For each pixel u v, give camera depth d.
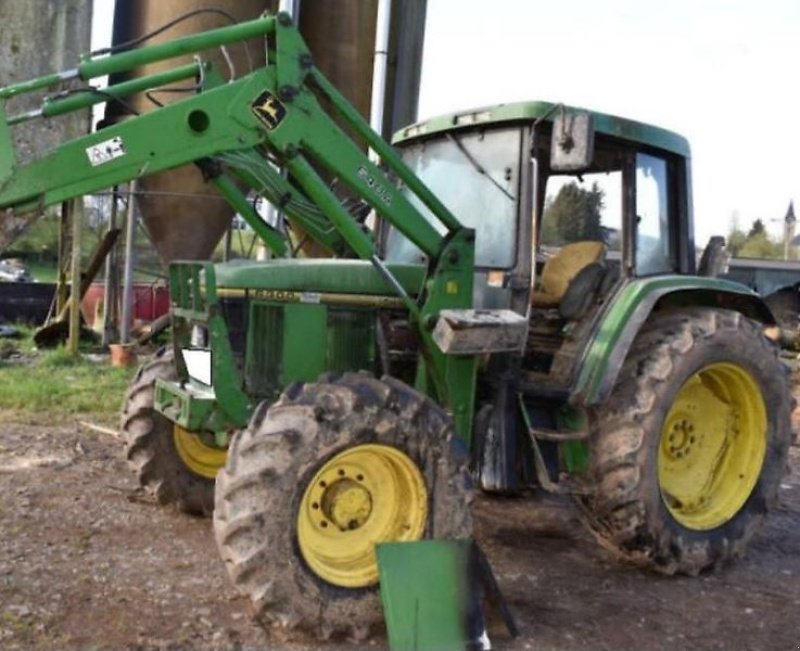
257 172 4.67
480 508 5.62
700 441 5.04
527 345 5.00
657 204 5.08
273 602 3.60
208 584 4.16
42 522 4.88
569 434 4.51
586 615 4.11
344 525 3.86
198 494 5.17
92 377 9.46
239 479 3.60
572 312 4.79
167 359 5.25
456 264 4.45
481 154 4.85
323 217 4.95
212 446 5.14
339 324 4.49
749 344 4.87
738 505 4.90
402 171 4.32
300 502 3.66
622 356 4.47
